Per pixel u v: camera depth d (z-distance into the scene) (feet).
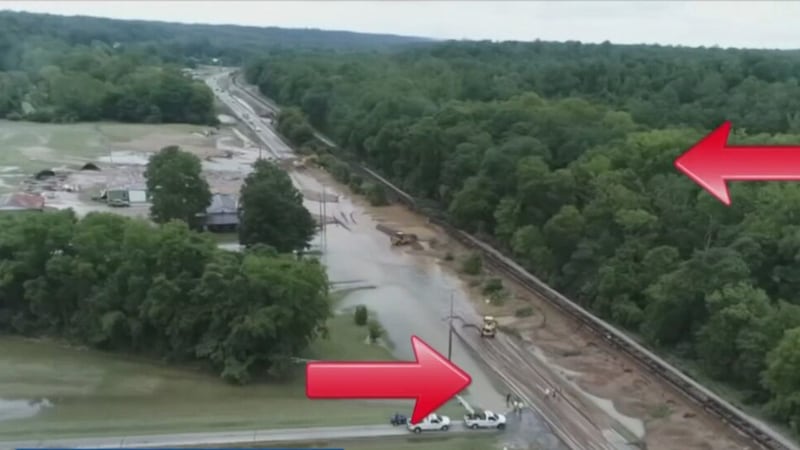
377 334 249.75
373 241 368.07
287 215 300.40
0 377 214.90
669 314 240.32
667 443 195.00
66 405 200.03
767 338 207.21
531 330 266.36
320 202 428.97
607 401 216.95
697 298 234.58
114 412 196.44
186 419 192.95
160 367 224.53
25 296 238.27
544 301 291.99
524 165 324.39
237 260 228.63
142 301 226.38
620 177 301.22
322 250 348.59
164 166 337.31
